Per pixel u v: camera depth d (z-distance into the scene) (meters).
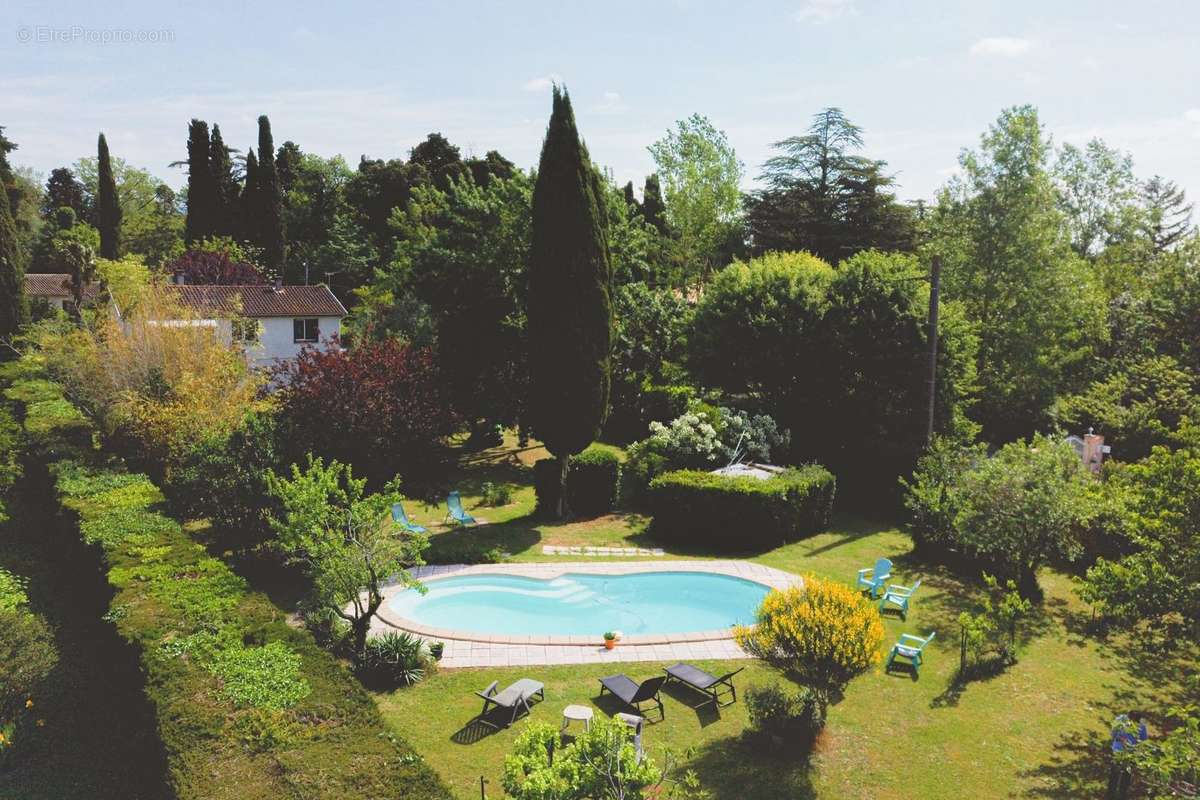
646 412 32.78
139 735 10.88
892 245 44.78
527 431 29.92
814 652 10.97
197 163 58.81
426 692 12.93
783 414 28.88
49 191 82.19
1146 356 32.03
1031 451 17.34
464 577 18.64
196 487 17.88
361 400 19.84
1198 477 11.59
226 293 41.69
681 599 18.95
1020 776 11.01
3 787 10.39
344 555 13.15
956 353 26.47
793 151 47.97
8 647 11.55
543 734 7.75
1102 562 12.62
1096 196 53.25
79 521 17.06
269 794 8.33
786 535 21.91
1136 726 10.88
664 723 12.20
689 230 53.59
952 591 18.36
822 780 10.78
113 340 24.47
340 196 68.19
